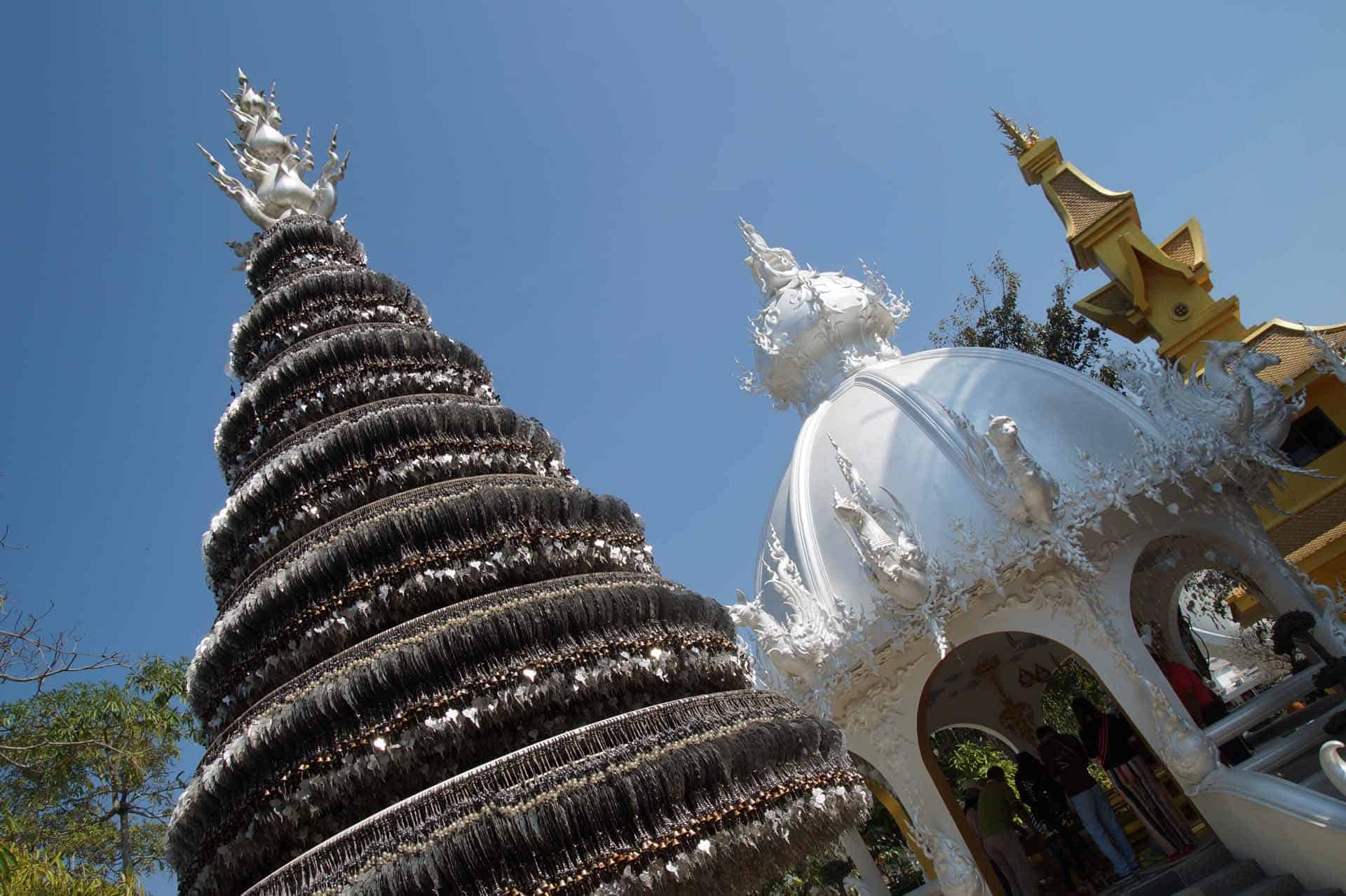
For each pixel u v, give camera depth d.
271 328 11.54
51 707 21.42
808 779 7.78
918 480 15.53
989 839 14.09
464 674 7.52
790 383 20.64
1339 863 10.88
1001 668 20.12
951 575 13.96
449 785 7.05
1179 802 16.69
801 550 16.56
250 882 7.46
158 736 22.73
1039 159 27.45
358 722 7.33
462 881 6.26
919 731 14.45
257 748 7.42
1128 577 13.97
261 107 15.16
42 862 12.05
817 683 14.73
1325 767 10.75
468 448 9.92
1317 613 14.28
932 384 17.08
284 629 8.27
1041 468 13.80
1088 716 14.89
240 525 9.66
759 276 21.86
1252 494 15.40
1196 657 20.02
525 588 8.38
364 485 9.30
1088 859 16.52
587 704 7.89
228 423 10.71
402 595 8.23
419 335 11.06
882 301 20.53
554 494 9.09
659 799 6.85
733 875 7.49
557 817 6.53
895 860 25.30
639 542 9.81
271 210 13.96
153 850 24.45
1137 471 13.98
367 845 6.81
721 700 8.40
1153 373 15.43
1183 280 24.88
